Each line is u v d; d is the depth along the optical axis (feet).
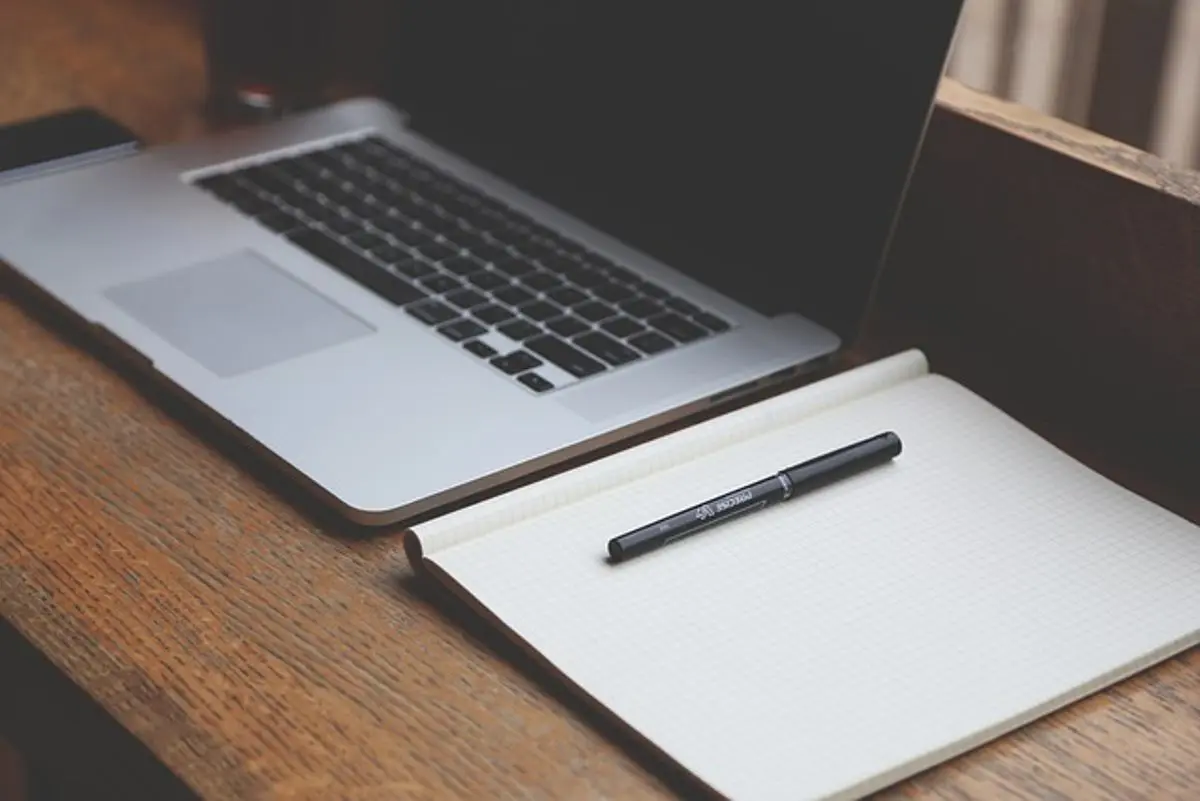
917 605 2.49
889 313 3.40
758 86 3.22
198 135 4.00
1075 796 2.23
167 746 2.26
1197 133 4.35
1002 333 3.27
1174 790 2.25
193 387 2.93
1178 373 2.98
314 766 2.24
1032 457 2.85
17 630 2.48
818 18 3.11
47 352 3.16
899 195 3.01
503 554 2.55
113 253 3.37
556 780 2.22
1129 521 2.71
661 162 3.42
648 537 2.55
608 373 3.01
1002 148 3.14
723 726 2.24
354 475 2.71
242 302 3.21
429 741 2.28
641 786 2.22
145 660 2.42
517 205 3.61
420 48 3.91
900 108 3.00
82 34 4.48
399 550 2.67
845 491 2.73
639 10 3.41
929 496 2.73
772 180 3.22
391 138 3.91
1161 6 4.25
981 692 2.33
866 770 2.18
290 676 2.40
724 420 2.85
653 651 2.37
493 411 2.89
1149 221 2.95
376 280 3.30
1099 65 4.35
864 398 2.99
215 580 2.59
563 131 3.61
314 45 4.09
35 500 2.76
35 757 2.57
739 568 2.54
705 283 3.33
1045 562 2.60
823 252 3.16
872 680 2.34
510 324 3.15
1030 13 4.33
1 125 3.92
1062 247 3.10
